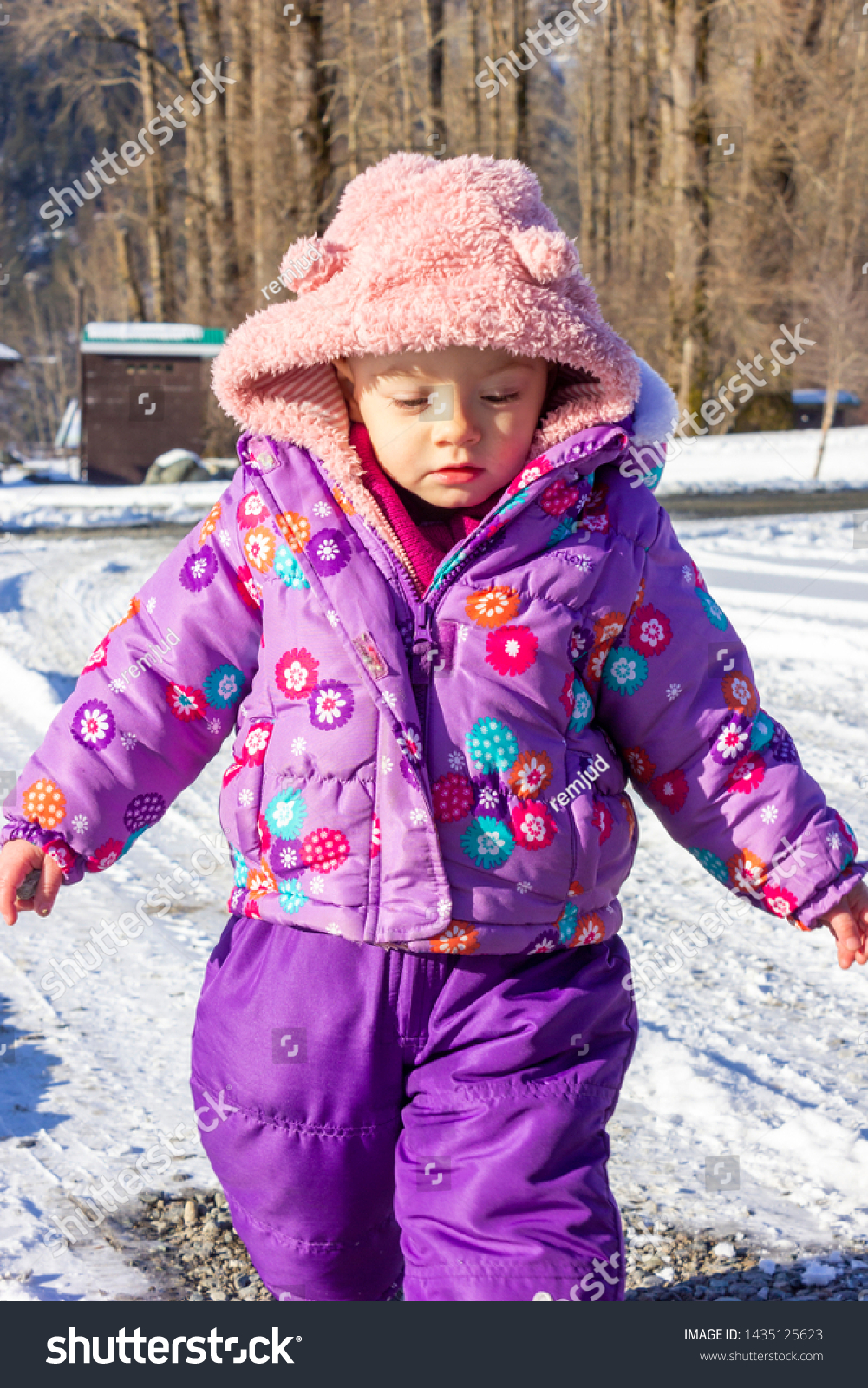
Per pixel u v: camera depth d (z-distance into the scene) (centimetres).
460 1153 160
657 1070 309
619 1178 260
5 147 7144
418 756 166
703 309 2894
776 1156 269
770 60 3089
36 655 845
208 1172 263
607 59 3725
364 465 181
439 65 3170
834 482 2481
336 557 174
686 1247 235
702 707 184
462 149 3334
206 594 186
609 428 178
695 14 2709
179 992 357
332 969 166
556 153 4625
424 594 175
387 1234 176
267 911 173
